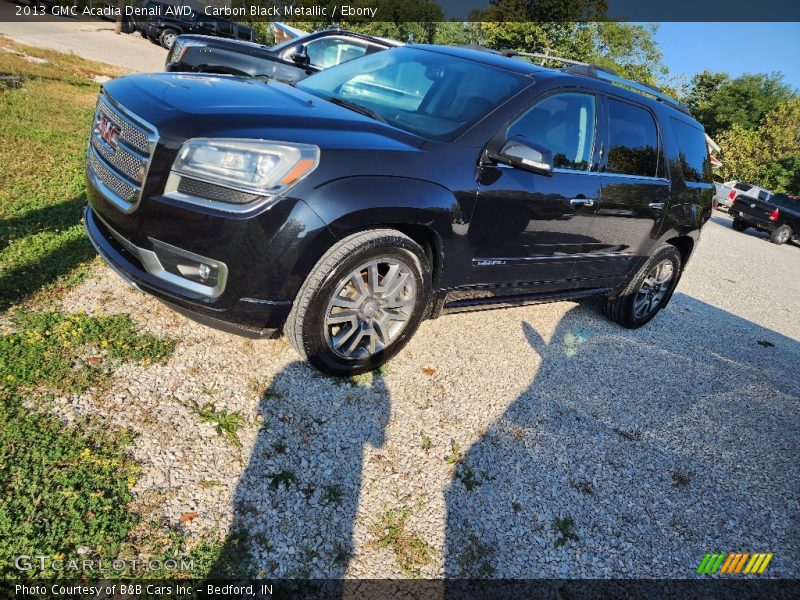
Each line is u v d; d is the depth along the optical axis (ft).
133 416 7.61
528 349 12.75
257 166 7.54
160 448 7.25
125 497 6.46
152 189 7.64
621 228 13.00
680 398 12.51
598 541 7.80
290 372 9.39
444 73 11.32
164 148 7.57
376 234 8.63
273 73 23.81
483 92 10.58
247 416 8.20
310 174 7.76
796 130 109.29
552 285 12.55
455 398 10.05
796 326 21.89
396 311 9.64
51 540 5.75
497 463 8.73
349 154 8.14
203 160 7.51
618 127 12.54
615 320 15.60
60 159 16.90
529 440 9.48
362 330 9.34
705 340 16.85
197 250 7.65
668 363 14.24
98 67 37.11
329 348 9.01
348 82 11.74
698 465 10.14
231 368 9.10
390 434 8.70
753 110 149.89
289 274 7.97
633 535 8.08
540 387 11.27
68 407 7.42
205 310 7.91
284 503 7.01
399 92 11.06
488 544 7.30
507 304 11.84
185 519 6.43
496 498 8.04
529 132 10.58
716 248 37.55
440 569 6.79
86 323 9.08
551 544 7.55
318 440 8.16
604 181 12.03
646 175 13.43
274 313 8.20
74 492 6.27
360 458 8.07
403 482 7.87
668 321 17.65
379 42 26.48
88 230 9.12
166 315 9.98
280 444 7.88
